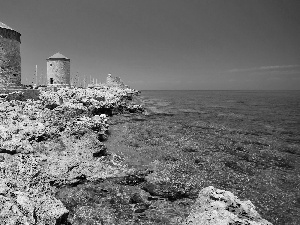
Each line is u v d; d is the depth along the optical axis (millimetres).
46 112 24406
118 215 13703
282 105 97500
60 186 16531
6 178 10742
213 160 24609
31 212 8641
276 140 34719
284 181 20047
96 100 43781
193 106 89562
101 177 18266
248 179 20125
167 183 17906
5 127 18531
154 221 13203
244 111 73188
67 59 56000
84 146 20891
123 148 26562
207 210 9383
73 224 12547
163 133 36031
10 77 31156
